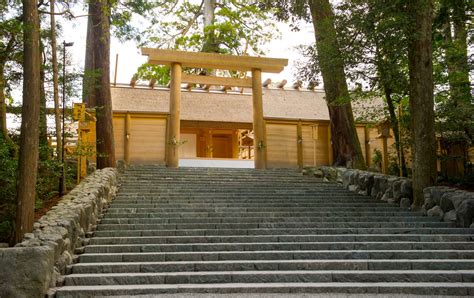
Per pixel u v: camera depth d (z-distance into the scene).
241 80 18.12
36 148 7.69
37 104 7.81
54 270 6.41
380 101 20.06
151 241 8.34
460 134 13.38
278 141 18.00
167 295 6.12
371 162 19.17
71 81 13.04
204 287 6.30
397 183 11.91
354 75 12.30
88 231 8.77
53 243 6.42
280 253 7.65
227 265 7.16
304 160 18.20
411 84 11.61
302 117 21.80
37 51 7.91
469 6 11.88
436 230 9.13
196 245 8.00
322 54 12.48
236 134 25.48
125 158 16.72
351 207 11.26
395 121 14.37
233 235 8.87
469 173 13.47
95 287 6.30
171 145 16.39
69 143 13.41
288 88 24.27
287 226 9.52
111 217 9.82
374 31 10.70
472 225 9.27
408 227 9.59
